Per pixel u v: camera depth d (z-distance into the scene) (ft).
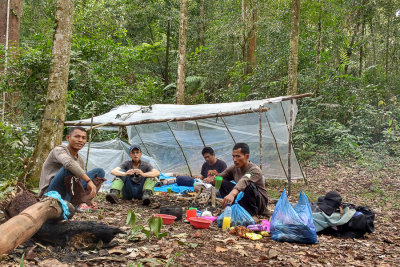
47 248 10.63
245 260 11.72
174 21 68.28
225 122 27.96
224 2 63.98
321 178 34.42
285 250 13.24
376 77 61.41
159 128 29.30
